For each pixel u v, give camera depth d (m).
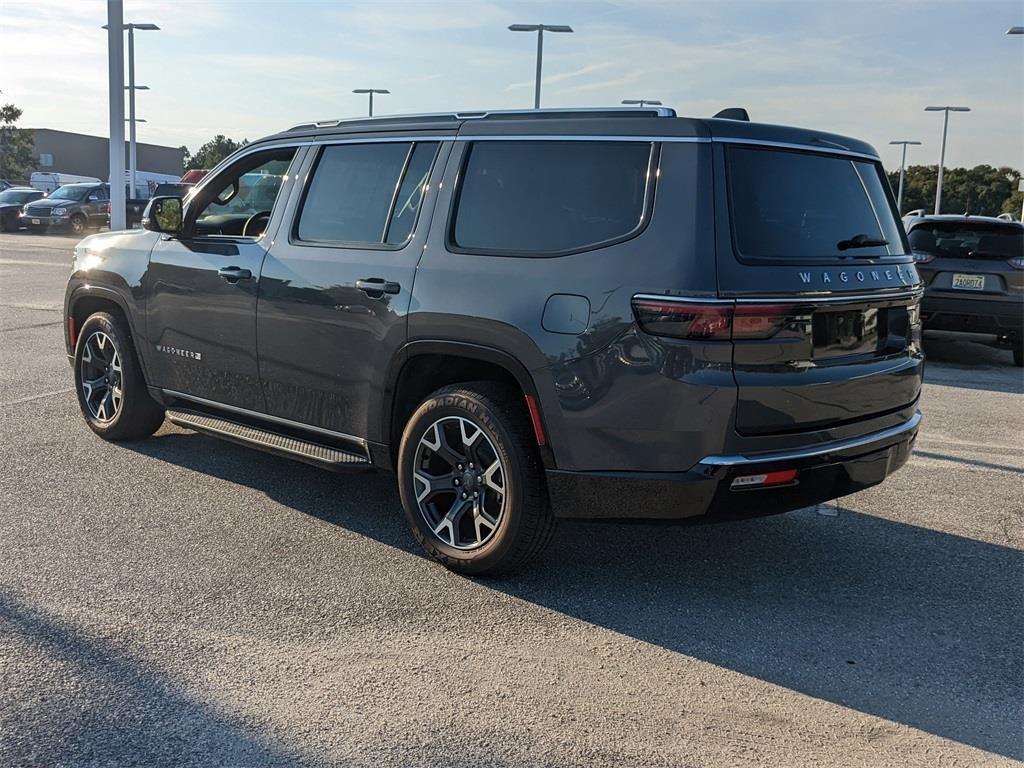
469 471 3.91
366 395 4.21
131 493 4.92
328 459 4.36
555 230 3.66
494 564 3.85
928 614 3.75
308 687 3.04
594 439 3.48
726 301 3.26
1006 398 8.34
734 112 3.74
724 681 3.18
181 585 3.79
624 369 3.38
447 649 3.34
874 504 5.17
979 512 5.05
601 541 4.48
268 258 4.63
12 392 7.15
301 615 3.56
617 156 3.60
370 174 4.39
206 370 5.03
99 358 5.82
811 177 3.73
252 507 4.77
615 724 2.89
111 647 3.26
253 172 5.05
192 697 2.96
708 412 3.28
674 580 4.03
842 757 2.75
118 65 13.73
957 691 3.16
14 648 3.23
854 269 3.68
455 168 4.04
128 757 2.63
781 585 4.01
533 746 2.75
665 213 3.40
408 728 2.83
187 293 5.03
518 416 3.75
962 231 10.05
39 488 4.95
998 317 9.80
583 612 3.68
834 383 3.53
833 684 3.18
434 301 3.88
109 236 5.74
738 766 2.69
